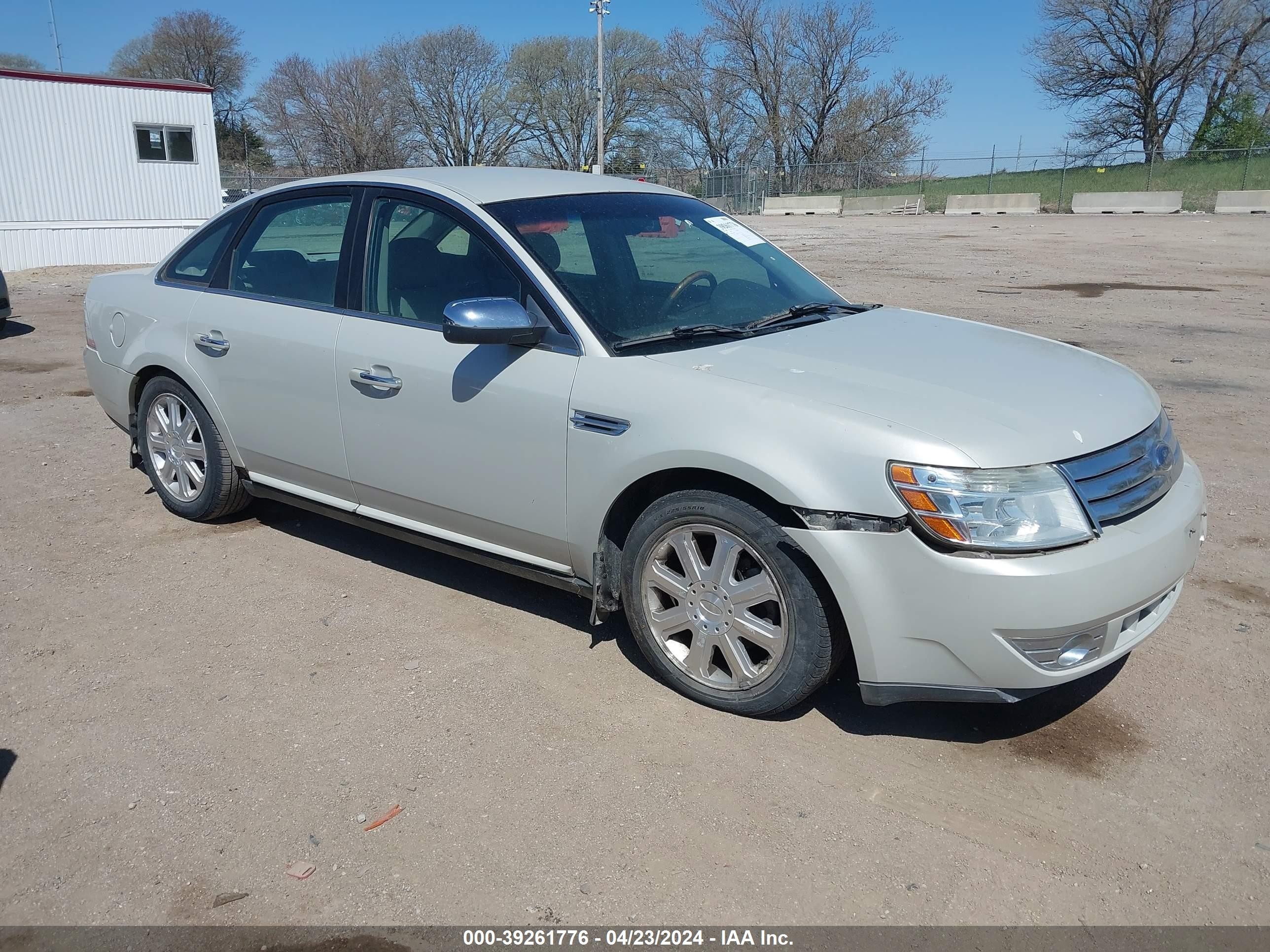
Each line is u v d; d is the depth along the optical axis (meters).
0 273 11.34
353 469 4.16
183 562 4.64
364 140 59.78
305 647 3.83
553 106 60.44
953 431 2.88
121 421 5.30
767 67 57.56
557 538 3.57
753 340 3.57
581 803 2.90
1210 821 2.81
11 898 2.57
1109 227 27.33
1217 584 4.31
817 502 2.91
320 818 2.85
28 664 3.71
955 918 2.47
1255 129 43.66
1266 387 7.89
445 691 3.51
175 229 24.91
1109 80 48.84
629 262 3.89
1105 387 3.34
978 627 2.80
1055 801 2.90
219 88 69.00
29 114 22.61
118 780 3.03
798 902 2.52
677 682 3.44
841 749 3.16
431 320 3.87
